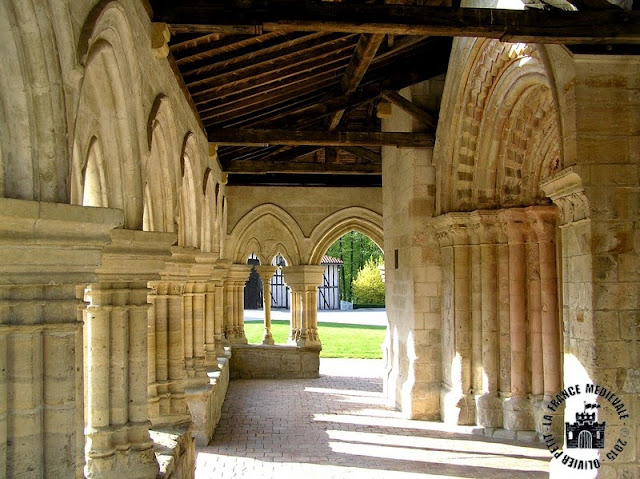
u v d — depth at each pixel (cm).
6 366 329
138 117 524
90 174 520
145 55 550
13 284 325
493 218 1010
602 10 607
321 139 1095
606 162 649
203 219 1160
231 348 1659
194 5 566
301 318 1712
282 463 853
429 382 1134
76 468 369
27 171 330
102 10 408
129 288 539
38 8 322
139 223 534
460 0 1013
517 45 851
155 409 719
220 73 838
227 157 1474
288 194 1727
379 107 1152
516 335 995
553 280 973
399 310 1241
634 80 658
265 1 566
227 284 1723
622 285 644
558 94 691
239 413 1198
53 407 343
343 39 923
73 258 345
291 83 1004
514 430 978
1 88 326
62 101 339
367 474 803
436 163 1114
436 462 853
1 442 323
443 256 1125
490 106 988
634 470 638
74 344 353
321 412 1203
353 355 2127
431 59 1128
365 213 1733
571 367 682
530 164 993
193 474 750
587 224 648
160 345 734
